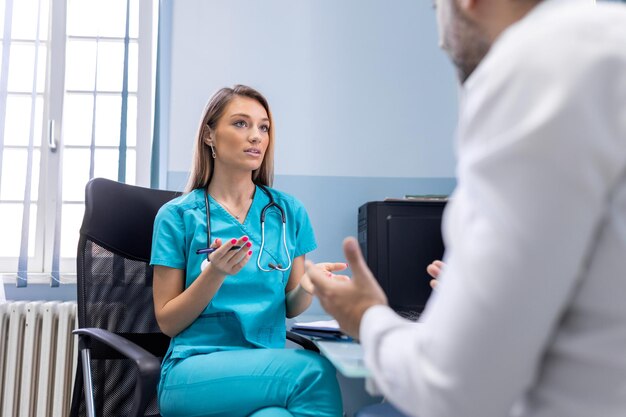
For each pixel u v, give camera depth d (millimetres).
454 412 358
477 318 341
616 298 352
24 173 2049
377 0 2174
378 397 1875
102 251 1377
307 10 2139
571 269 336
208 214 1380
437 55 2174
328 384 1061
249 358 1108
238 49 2084
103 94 2094
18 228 2037
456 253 383
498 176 346
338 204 2059
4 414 1707
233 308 1278
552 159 327
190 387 1118
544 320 338
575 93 332
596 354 354
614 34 357
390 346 436
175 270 1349
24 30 2102
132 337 1378
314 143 2076
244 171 1461
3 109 2010
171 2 2076
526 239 329
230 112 1456
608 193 350
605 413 349
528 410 385
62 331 1759
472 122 380
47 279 1929
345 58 2133
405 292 1579
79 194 2051
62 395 1728
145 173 2090
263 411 1043
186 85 2043
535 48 358
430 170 2115
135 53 2123
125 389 1337
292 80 2096
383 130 2115
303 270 1502
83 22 2127
